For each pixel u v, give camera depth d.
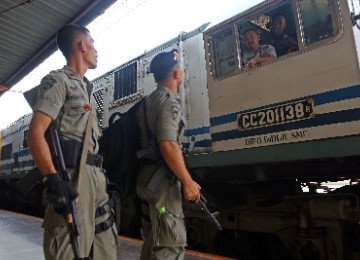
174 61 1.98
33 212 9.66
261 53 3.59
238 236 4.34
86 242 1.50
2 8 7.66
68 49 1.69
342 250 3.21
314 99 3.13
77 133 1.54
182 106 4.74
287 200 3.66
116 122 2.09
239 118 3.75
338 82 2.99
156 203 1.74
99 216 1.65
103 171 1.73
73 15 8.01
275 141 3.40
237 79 3.80
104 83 6.43
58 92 1.47
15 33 8.88
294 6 3.32
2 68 11.38
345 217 3.13
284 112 3.35
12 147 11.88
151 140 1.83
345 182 3.90
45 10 7.76
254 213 3.97
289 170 3.58
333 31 3.05
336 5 3.04
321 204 3.29
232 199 4.35
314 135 3.11
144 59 5.52
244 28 3.77
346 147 2.81
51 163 1.35
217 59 4.05
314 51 3.16
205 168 4.14
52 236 1.43
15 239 4.07
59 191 1.30
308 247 3.43
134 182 1.92
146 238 1.98
